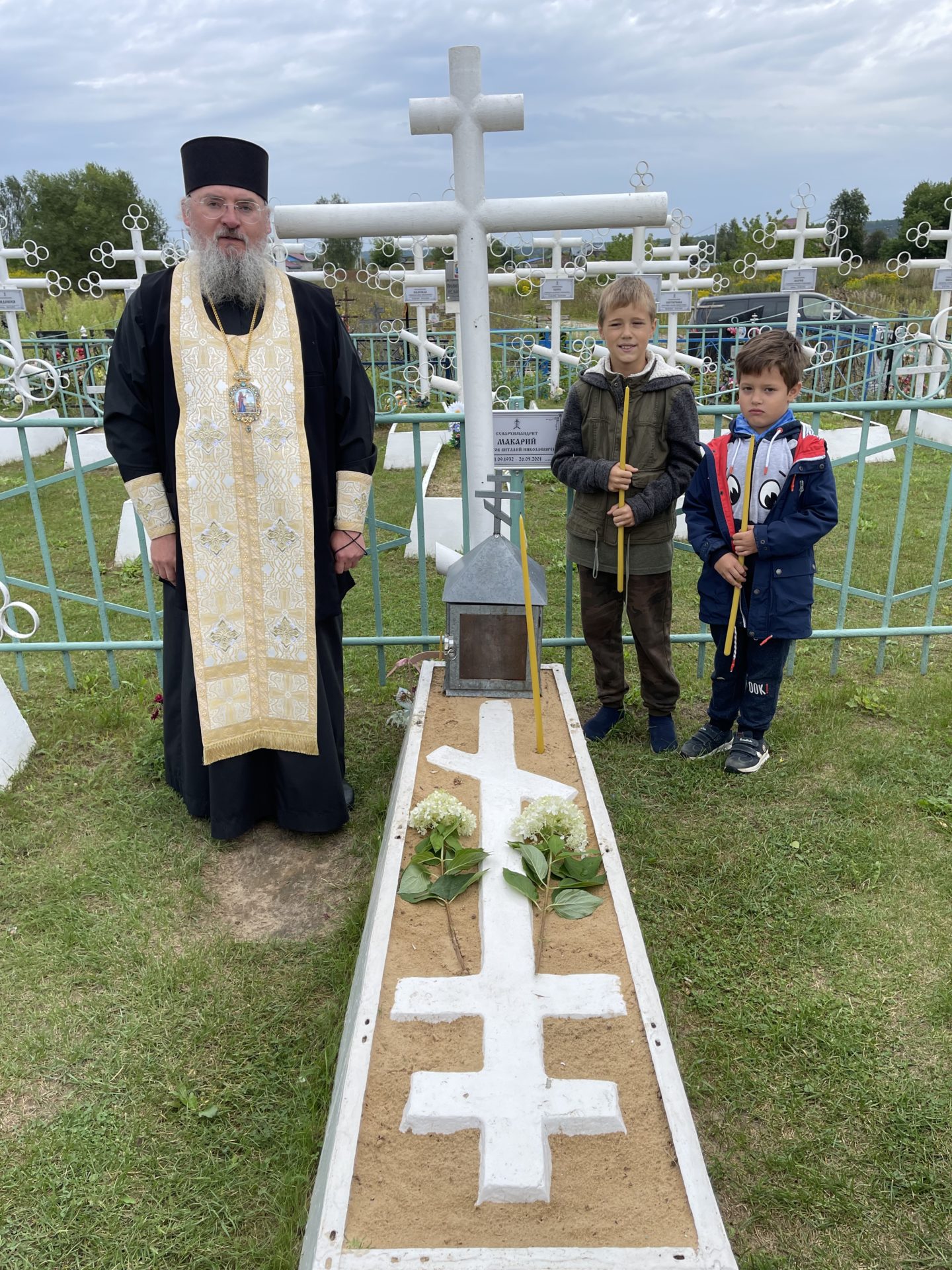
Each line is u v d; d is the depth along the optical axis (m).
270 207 2.99
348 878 2.95
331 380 2.85
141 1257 1.79
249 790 3.06
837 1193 1.88
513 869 2.16
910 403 3.85
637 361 3.16
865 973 2.46
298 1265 1.66
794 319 8.86
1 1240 1.82
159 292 2.69
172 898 2.83
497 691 3.09
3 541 6.93
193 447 2.68
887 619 4.19
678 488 3.16
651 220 3.27
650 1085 1.61
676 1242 1.34
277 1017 2.36
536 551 6.30
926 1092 2.10
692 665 4.41
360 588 5.64
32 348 12.11
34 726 3.88
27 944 2.62
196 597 2.78
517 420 3.46
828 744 3.61
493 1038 1.69
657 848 2.99
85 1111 2.09
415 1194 1.43
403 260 11.77
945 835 3.04
